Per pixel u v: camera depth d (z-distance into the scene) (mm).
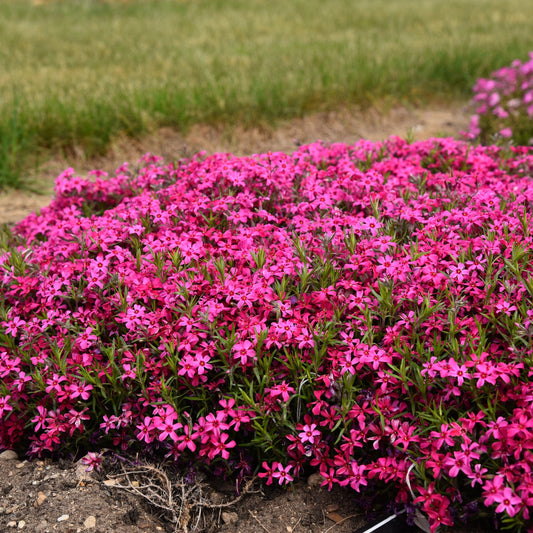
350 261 3633
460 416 2945
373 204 4070
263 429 3025
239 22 13711
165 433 2994
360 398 3145
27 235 4617
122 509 3016
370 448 3117
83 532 2855
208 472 3328
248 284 3582
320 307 3451
